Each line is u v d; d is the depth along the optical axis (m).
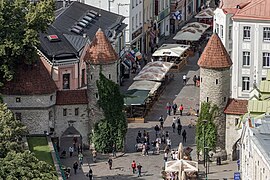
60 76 181.75
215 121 167.62
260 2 190.50
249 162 140.62
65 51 183.00
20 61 168.62
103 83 169.75
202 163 167.62
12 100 168.50
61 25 192.88
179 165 155.75
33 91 168.12
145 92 192.12
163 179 159.12
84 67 186.12
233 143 168.25
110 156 170.25
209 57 167.12
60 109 171.12
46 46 182.38
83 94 171.88
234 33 190.00
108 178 159.88
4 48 162.88
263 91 167.00
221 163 167.38
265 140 136.25
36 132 169.75
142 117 188.00
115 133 170.75
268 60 189.62
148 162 167.62
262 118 145.75
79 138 172.50
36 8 168.38
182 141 177.50
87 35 193.25
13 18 166.00
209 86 167.50
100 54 169.62
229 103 168.12
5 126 136.75
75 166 161.75
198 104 198.50
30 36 164.00
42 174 125.94
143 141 174.12
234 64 190.88
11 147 133.00
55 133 171.38
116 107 170.62
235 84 191.38
